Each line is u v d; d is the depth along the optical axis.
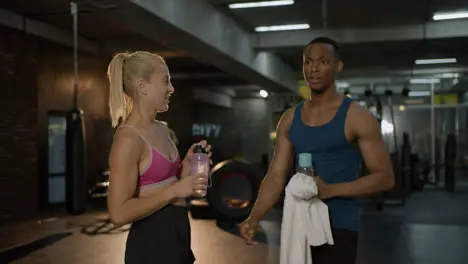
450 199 12.19
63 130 10.82
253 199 8.13
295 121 2.43
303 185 2.22
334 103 2.35
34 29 9.51
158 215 2.09
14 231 7.59
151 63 2.13
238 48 10.47
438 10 9.28
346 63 14.12
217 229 7.75
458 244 6.60
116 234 7.32
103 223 8.26
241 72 12.03
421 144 16.55
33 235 7.26
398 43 10.87
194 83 19.86
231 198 9.21
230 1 8.62
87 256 5.94
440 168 16.83
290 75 14.71
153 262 2.06
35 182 9.44
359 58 13.29
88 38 11.59
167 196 1.99
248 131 24.61
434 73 15.82
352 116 2.29
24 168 9.15
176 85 19.44
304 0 8.55
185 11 7.74
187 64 15.23
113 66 2.17
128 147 2.03
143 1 6.38
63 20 9.71
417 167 14.55
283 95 13.77
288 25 10.53
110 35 11.24
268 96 13.84
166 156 2.12
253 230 2.62
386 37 10.59
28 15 9.16
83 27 10.41
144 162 2.08
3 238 7.04
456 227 7.96
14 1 8.22
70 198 8.70
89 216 9.03
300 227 2.25
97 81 12.05
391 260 5.71
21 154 9.09
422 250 6.24
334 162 2.33
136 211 1.99
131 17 6.91
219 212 8.09
